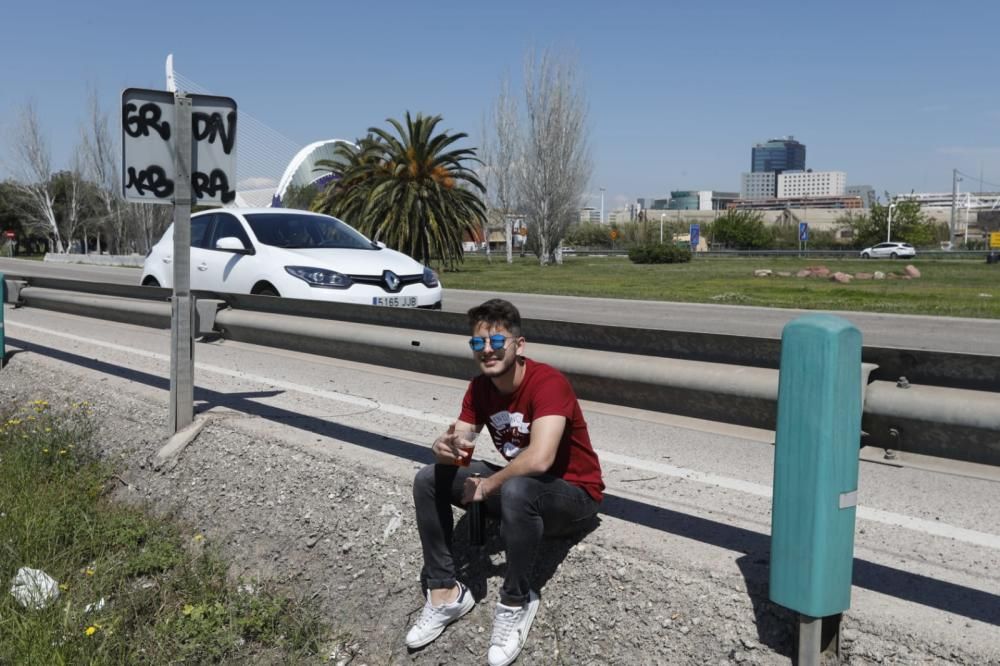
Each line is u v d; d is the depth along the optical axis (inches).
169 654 144.0
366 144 1657.2
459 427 141.2
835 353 102.3
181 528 188.9
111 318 313.6
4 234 3430.1
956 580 122.3
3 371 323.3
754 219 4055.1
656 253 2033.7
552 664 126.0
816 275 1263.5
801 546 104.8
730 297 775.1
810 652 105.8
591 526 139.8
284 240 423.8
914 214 3678.6
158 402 243.0
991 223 4970.5
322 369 326.6
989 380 109.5
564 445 134.9
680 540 133.4
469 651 134.7
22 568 173.0
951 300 766.5
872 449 119.3
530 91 2164.1
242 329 243.9
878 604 112.6
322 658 142.6
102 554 180.1
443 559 137.6
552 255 2219.5
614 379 145.2
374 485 168.9
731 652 113.1
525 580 128.6
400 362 195.5
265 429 207.3
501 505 128.6
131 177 205.8
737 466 188.4
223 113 215.5
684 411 138.4
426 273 429.4
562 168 2180.1
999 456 108.0
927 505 161.5
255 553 171.9
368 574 153.9
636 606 123.0
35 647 141.4
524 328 165.0
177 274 215.0
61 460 229.1
